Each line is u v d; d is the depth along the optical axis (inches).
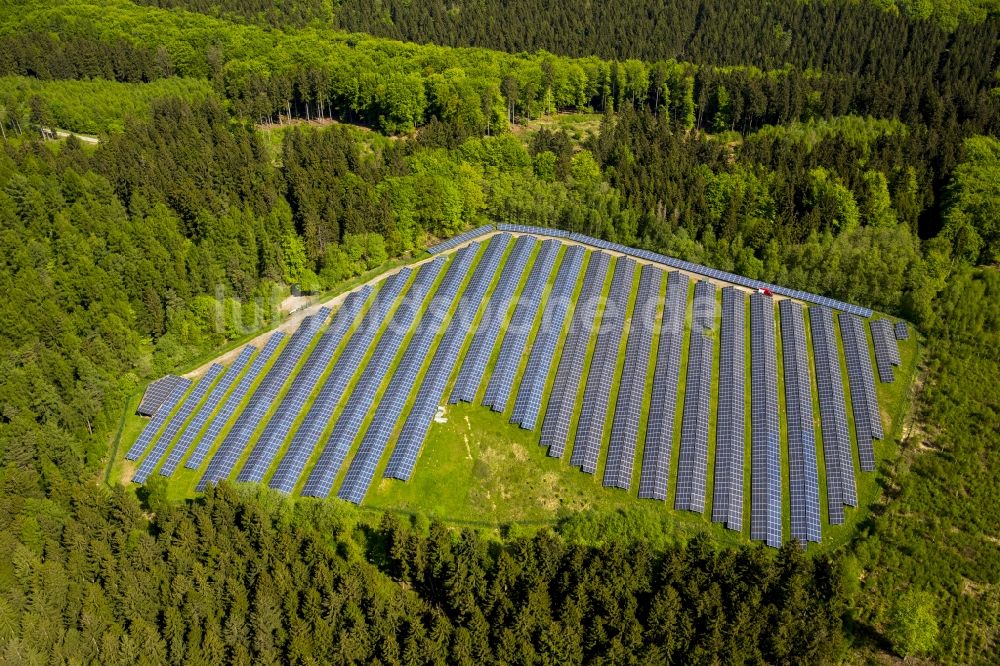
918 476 4338.1
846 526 4131.4
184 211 5812.0
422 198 6087.6
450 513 4143.7
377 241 5812.0
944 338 5265.8
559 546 3671.3
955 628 3587.6
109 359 4704.7
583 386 4889.3
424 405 4675.2
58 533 3740.2
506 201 6481.3
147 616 3449.8
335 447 4456.2
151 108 7691.9
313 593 3430.1
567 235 6245.1
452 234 6358.3
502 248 6023.6
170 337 5036.9
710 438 4586.6
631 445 4480.8
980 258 6141.7
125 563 3555.6
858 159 6801.2
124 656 3196.4
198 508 3806.6
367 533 3988.7
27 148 6363.2
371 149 7657.5
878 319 5408.5
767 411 4702.3
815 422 4692.4
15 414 4170.8
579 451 4431.6
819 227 6136.8
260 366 5073.8
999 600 3722.9
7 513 3690.9
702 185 6491.1
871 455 4468.5
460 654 3245.6
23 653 3053.6
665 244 6058.1
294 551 3671.3
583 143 7578.7
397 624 3415.4
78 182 5753.0
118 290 5022.1
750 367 5054.1
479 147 6870.1
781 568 3506.4
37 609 3302.2
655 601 3356.3
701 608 3356.3
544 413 4677.7
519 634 3299.7
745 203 6259.8
